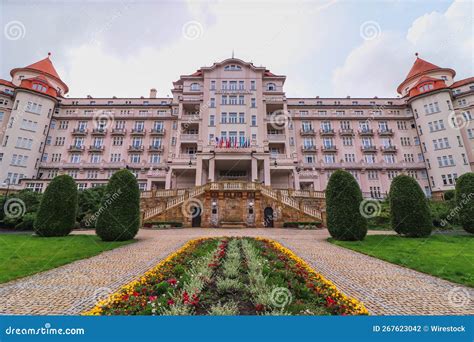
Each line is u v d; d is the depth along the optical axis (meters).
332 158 44.69
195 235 17.45
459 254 10.72
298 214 23.88
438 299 5.91
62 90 48.28
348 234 14.45
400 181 16.25
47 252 11.21
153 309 4.61
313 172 38.62
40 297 5.98
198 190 25.27
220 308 4.71
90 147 43.81
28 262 9.41
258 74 41.00
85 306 5.46
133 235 15.29
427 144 41.06
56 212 15.98
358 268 8.79
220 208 24.70
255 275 6.58
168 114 46.88
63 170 41.72
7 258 10.02
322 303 5.16
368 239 14.88
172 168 34.56
